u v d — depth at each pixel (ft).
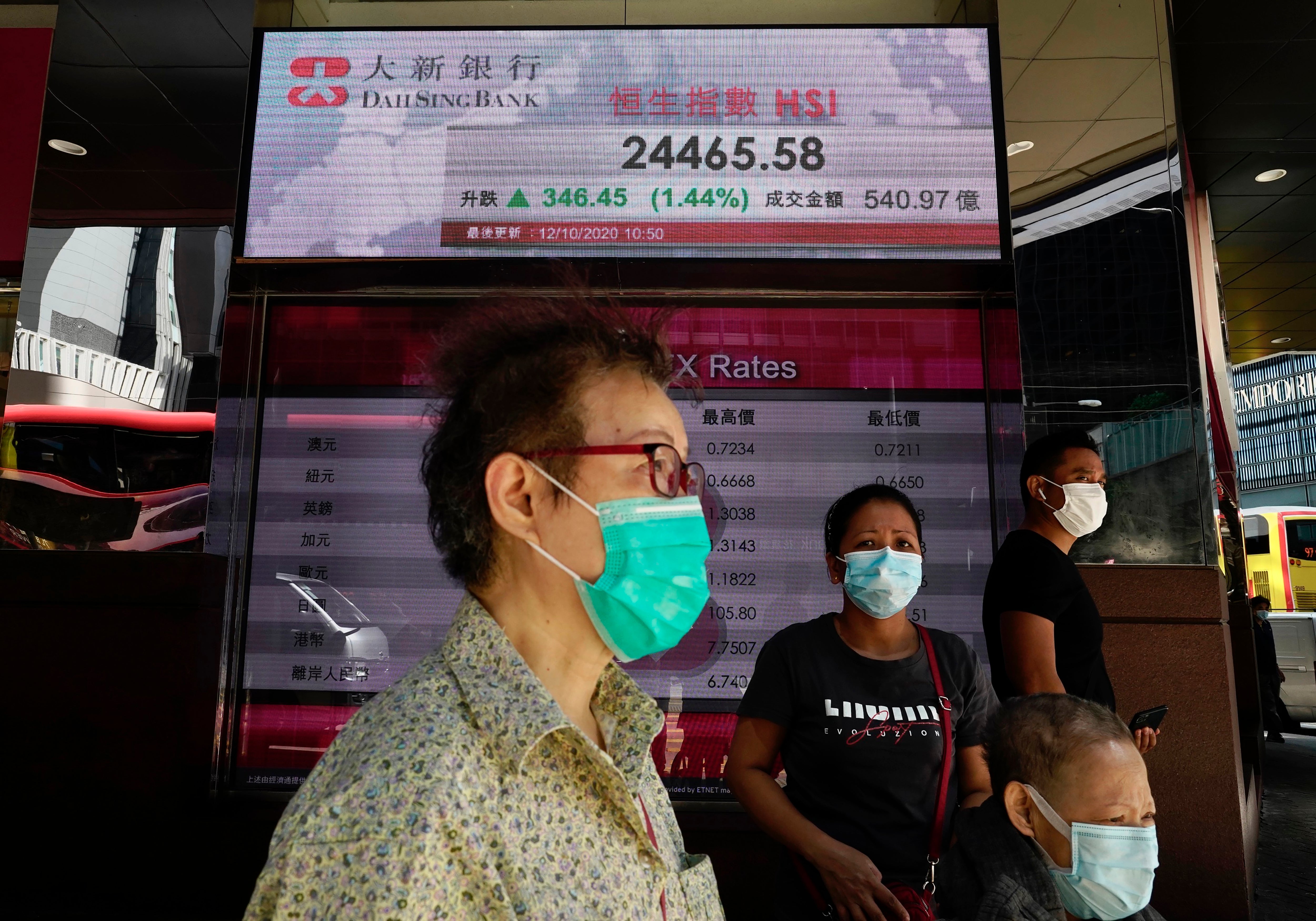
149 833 11.61
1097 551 11.78
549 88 12.74
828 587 12.11
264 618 12.26
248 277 12.80
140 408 12.76
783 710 6.99
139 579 12.30
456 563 3.24
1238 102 17.89
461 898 2.36
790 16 13.64
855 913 6.00
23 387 12.86
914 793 6.61
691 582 3.41
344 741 2.68
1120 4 13.05
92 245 13.24
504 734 2.65
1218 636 11.47
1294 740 33.88
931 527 12.21
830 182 12.43
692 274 12.56
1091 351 12.21
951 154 12.50
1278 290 27.45
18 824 11.81
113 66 13.64
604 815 2.84
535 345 3.34
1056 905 4.92
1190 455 11.87
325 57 12.97
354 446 12.62
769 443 12.44
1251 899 12.66
